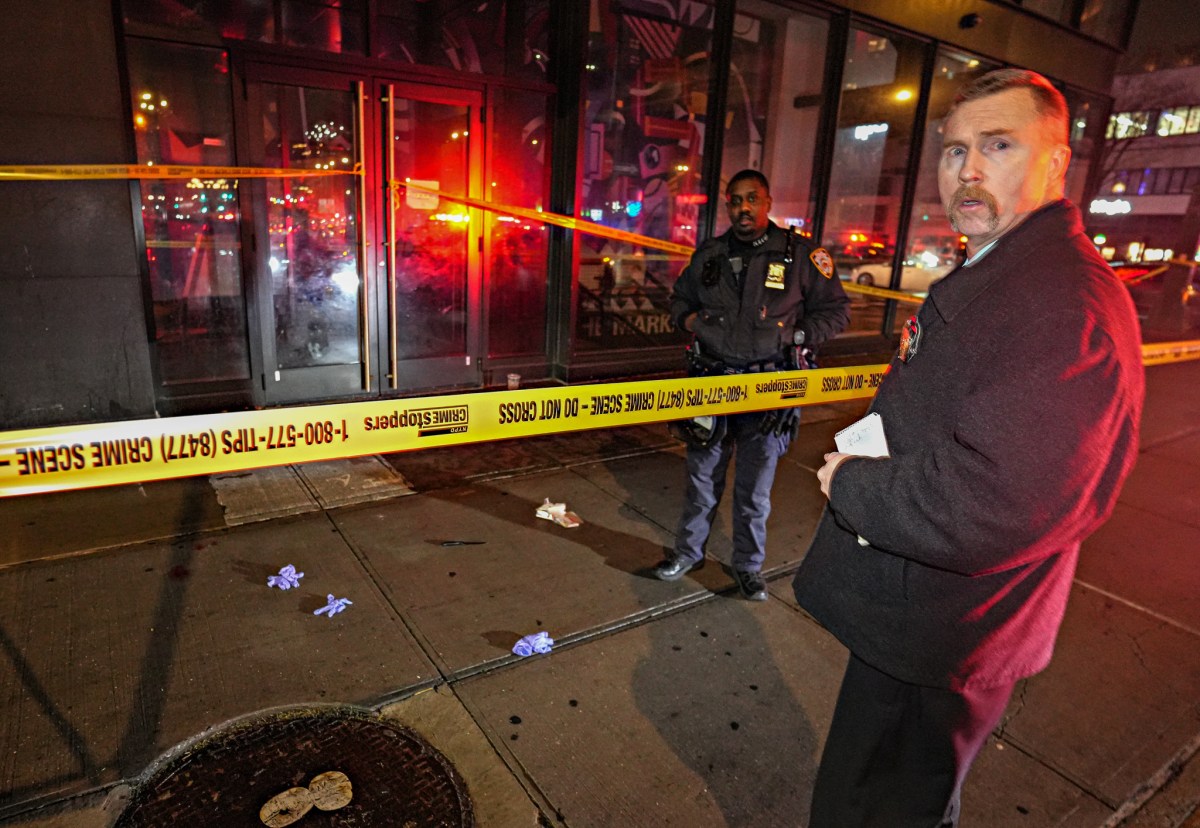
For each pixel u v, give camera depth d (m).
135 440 2.22
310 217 5.18
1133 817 2.21
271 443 2.43
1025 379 1.15
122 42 4.13
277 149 4.96
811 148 8.41
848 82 8.41
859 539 1.42
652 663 2.77
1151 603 3.48
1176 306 11.89
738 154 7.80
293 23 4.79
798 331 3.12
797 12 7.30
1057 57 8.84
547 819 2.04
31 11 3.79
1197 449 5.89
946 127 1.39
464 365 5.97
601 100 6.50
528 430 2.89
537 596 3.17
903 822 1.53
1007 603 1.37
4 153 3.85
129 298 4.34
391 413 2.63
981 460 1.16
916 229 15.64
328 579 3.19
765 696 2.63
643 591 3.27
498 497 4.16
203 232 4.84
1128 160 40.38
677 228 7.29
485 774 2.19
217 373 5.05
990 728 1.49
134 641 2.69
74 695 2.39
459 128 5.57
